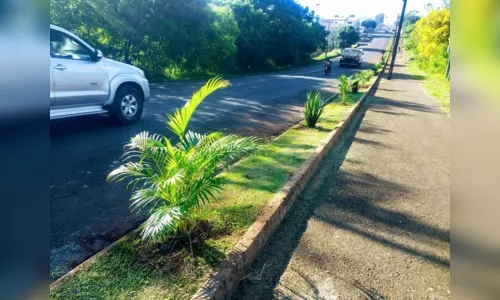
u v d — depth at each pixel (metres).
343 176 4.20
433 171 4.59
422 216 3.24
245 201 3.02
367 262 2.46
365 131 6.88
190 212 2.36
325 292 2.13
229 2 25.38
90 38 12.75
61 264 2.20
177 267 2.10
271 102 9.98
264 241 2.61
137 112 6.14
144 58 15.60
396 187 3.94
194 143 2.71
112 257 2.18
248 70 25.62
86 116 6.51
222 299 1.99
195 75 18.64
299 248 2.60
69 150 4.41
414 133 6.96
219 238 2.42
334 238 2.77
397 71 28.11
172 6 15.04
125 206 3.01
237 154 2.42
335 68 31.44
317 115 6.41
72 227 2.64
